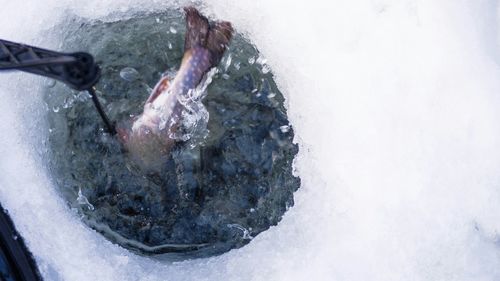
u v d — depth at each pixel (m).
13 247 0.52
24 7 0.55
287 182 0.59
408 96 0.55
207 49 0.58
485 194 0.54
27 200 0.53
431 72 0.55
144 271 0.54
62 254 0.53
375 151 0.54
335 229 0.53
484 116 0.54
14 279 0.51
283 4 0.56
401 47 0.55
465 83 0.55
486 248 0.53
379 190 0.54
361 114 0.55
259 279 0.53
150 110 0.59
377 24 0.55
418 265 0.53
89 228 0.56
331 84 0.55
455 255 0.53
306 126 0.56
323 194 0.54
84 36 0.59
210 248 0.60
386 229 0.53
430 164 0.54
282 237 0.54
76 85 0.45
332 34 0.55
